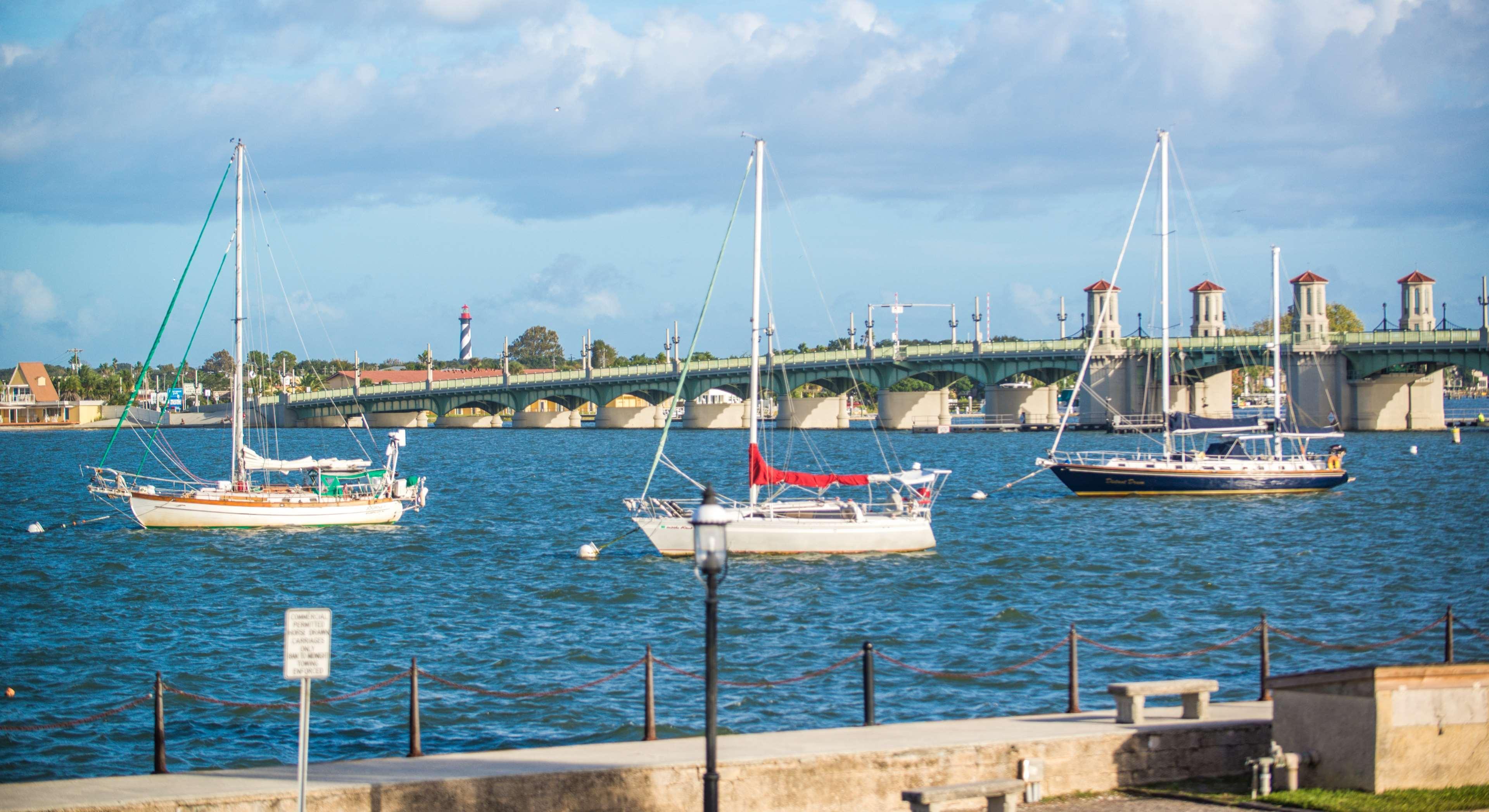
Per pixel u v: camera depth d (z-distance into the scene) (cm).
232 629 4916
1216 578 6047
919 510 6962
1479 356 18625
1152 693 2631
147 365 8900
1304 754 2384
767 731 3353
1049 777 2453
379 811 2180
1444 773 2314
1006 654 4297
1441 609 5178
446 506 10081
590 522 8862
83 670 4191
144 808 2095
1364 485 11181
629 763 2336
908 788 2392
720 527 2078
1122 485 10319
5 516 9362
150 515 8069
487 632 4784
